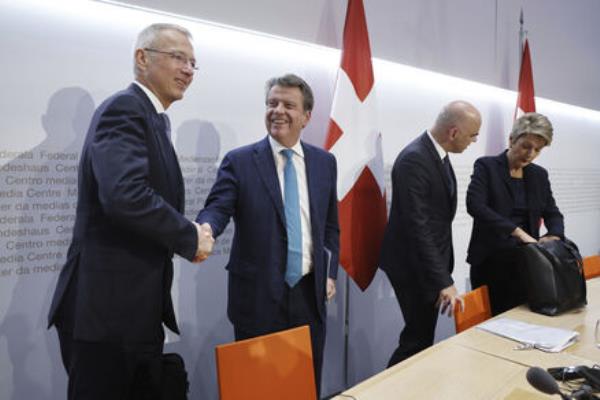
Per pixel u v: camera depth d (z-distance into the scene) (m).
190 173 2.01
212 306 2.13
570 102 4.43
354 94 2.36
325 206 1.74
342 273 2.65
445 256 2.11
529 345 1.39
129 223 1.12
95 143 1.15
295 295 1.66
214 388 2.17
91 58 1.74
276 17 2.21
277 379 1.24
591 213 4.93
